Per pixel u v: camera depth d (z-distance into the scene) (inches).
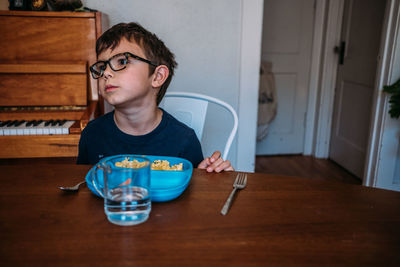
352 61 110.9
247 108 92.7
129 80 33.9
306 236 22.8
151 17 83.6
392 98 86.1
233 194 28.7
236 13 86.5
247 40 88.0
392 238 23.0
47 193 28.5
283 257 20.5
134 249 20.9
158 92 39.6
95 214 25.1
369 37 101.6
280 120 128.3
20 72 64.9
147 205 24.1
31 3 68.4
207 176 33.0
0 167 34.4
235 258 20.2
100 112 69.4
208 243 21.7
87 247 21.0
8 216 24.7
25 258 19.9
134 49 34.9
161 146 40.3
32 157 55.9
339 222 24.8
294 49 122.7
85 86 66.7
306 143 130.5
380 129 90.5
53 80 66.0
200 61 88.4
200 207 26.5
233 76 90.6
